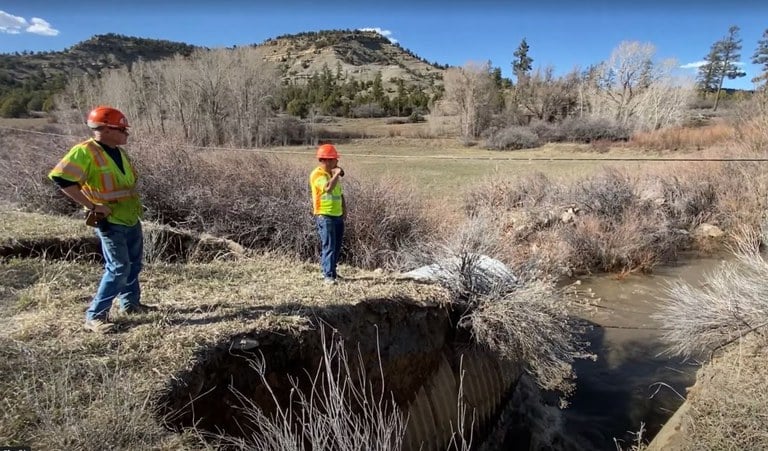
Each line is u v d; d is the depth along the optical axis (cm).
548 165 2614
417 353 678
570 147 3769
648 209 1697
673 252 1538
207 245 925
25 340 462
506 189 1741
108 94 3628
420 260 945
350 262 1080
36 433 356
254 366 490
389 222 1137
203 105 3675
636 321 1066
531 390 826
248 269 771
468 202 1669
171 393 426
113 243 475
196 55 3975
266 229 1089
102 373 414
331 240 707
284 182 1181
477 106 5003
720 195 1767
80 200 435
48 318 509
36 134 1216
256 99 3947
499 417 783
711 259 1483
